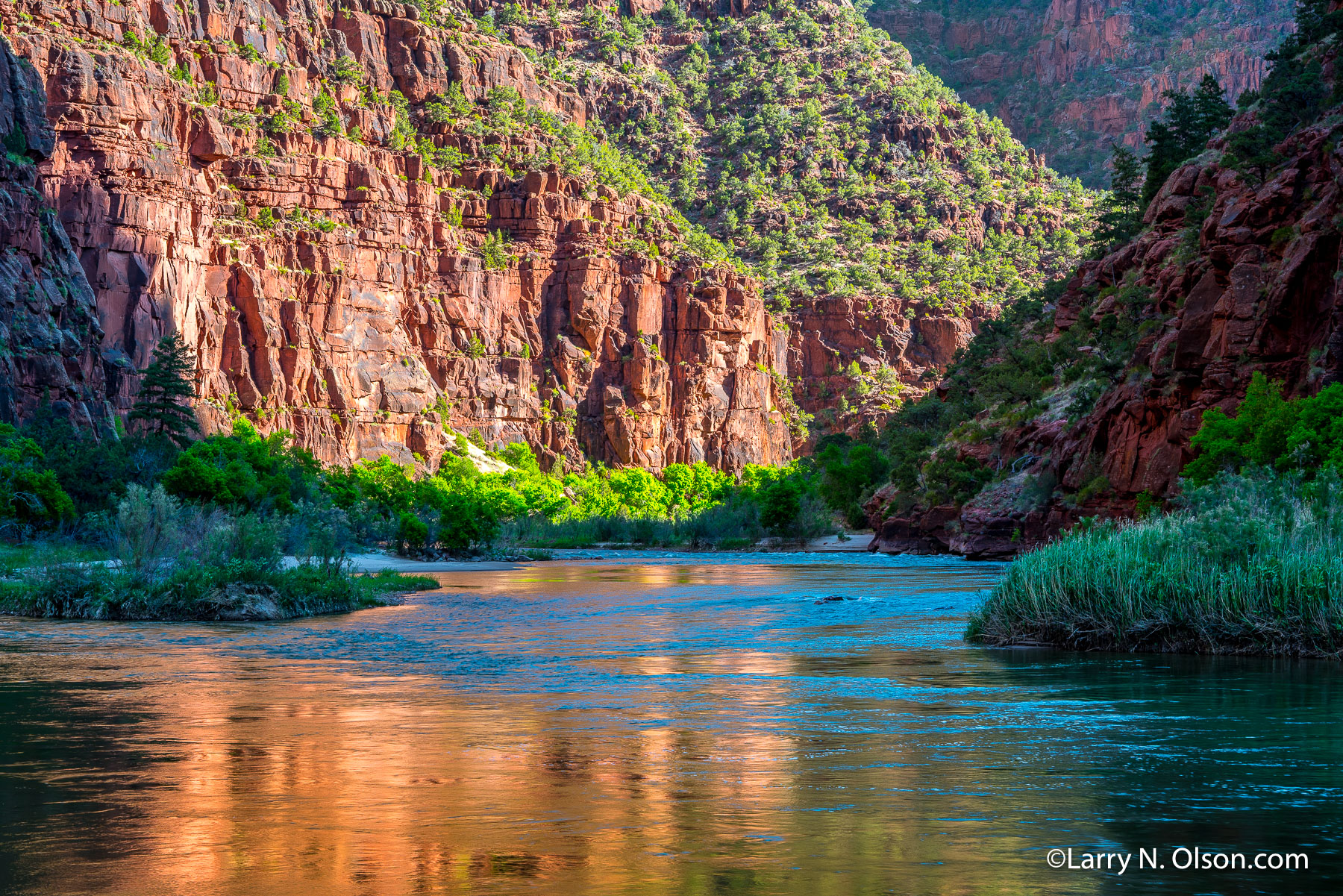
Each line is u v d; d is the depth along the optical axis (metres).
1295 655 28.39
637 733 19.55
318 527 75.69
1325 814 14.09
